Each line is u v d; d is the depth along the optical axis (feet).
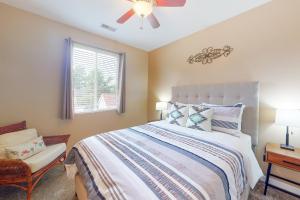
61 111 8.64
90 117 10.07
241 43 7.68
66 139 7.91
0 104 6.80
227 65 8.26
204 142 5.45
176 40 10.96
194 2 6.78
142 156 4.24
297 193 6.05
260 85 7.12
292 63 6.24
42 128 8.05
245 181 4.81
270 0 6.70
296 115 5.58
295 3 6.12
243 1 6.77
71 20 8.25
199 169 3.56
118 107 11.41
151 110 13.38
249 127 7.18
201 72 9.52
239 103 7.23
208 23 8.61
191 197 2.64
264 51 6.96
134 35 10.21
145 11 5.48
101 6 7.03
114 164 3.82
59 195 5.87
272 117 6.78
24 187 5.43
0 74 6.75
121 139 5.73
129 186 2.95
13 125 6.73
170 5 5.55
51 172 7.45
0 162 5.12
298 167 5.17
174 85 11.32
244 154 5.07
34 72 7.69
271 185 6.48
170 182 3.02
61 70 8.60
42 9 7.27
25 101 7.47
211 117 7.22
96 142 5.38
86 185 3.81
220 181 3.32
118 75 11.55
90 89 10.23
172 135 6.30
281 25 6.47
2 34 6.75
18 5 6.95
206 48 9.17
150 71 13.39
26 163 5.32
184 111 8.21
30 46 7.52
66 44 8.50
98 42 10.16
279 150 5.91
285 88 6.44
